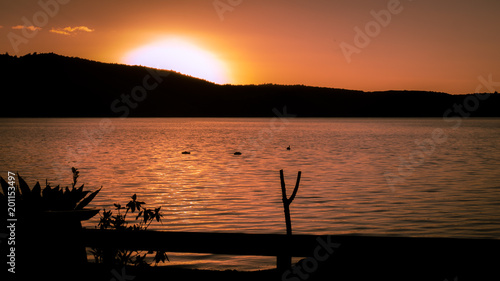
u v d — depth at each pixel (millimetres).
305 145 54844
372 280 5035
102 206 15656
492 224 13109
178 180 23594
